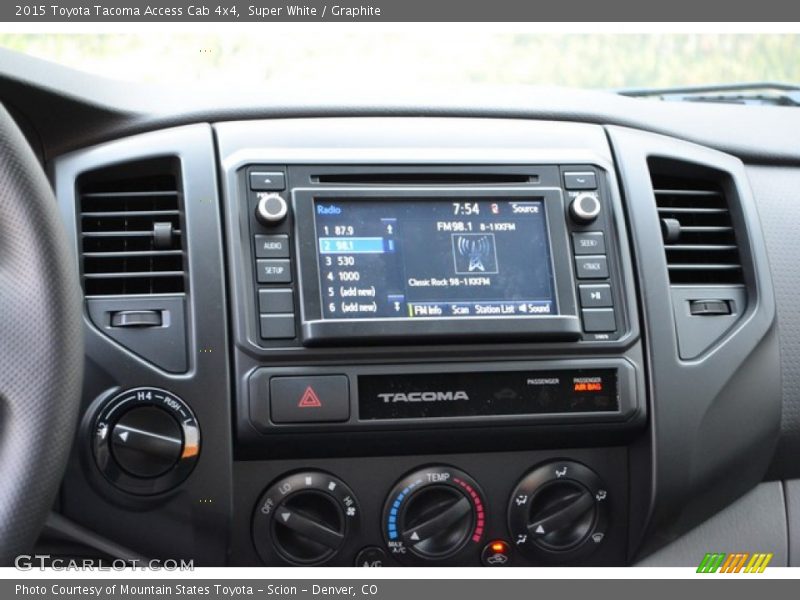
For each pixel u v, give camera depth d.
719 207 1.35
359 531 1.19
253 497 1.17
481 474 1.21
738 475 1.29
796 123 1.44
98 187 1.19
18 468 0.84
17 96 1.16
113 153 1.18
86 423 1.10
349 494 1.19
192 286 1.13
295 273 1.15
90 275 1.15
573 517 1.23
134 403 1.11
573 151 1.25
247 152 1.18
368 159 1.20
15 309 0.85
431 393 1.15
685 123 1.37
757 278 1.30
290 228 1.16
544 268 1.19
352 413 1.13
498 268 1.18
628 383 1.20
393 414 1.14
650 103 1.37
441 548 1.20
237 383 1.13
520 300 1.18
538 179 1.23
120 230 1.18
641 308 1.22
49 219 0.87
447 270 1.17
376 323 1.14
